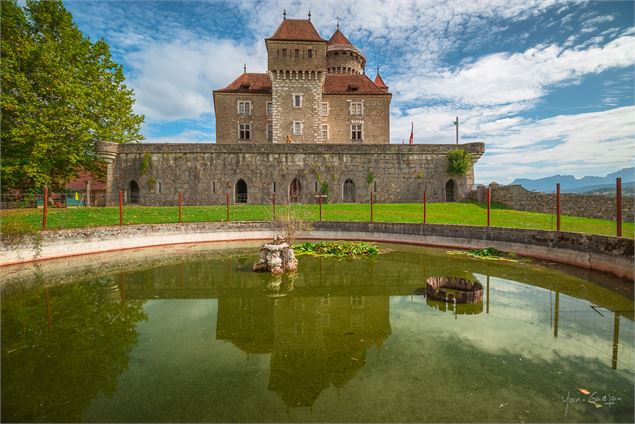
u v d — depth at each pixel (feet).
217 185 94.22
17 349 18.21
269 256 36.78
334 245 49.14
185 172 93.61
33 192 76.13
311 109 125.18
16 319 22.95
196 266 39.93
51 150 75.20
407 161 99.19
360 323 22.02
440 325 21.57
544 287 30.30
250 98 132.26
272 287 31.14
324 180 96.73
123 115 95.30
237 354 17.62
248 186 94.99
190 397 13.66
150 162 92.68
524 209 80.53
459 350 17.94
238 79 141.18
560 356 17.25
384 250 49.49
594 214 66.80
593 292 28.50
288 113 124.57
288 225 49.19
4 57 70.03
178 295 28.91
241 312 24.40
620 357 17.13
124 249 51.13
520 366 16.16
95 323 22.26
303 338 19.65
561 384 14.57
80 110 79.46
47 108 72.79
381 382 14.75
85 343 19.06
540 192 77.36
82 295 28.81
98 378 15.17
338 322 22.26
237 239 61.11
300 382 14.80
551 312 23.84
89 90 81.10
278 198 95.35
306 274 35.88
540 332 20.36
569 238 38.83
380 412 12.58
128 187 92.43
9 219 49.24
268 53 122.11
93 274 36.06
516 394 13.80
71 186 124.67
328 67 157.48
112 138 93.56
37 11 76.69
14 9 71.61
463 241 50.70
